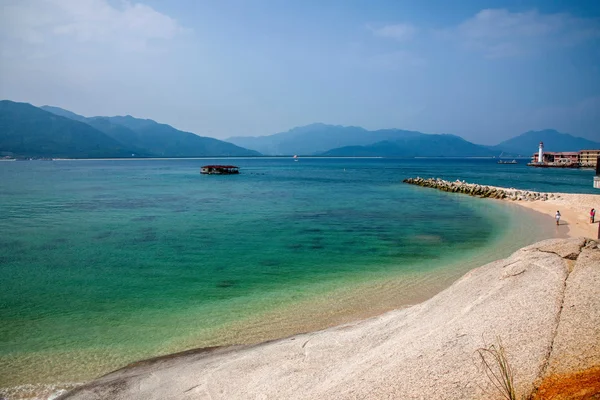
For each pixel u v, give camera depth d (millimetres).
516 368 7109
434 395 6973
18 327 14734
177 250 27266
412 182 94312
